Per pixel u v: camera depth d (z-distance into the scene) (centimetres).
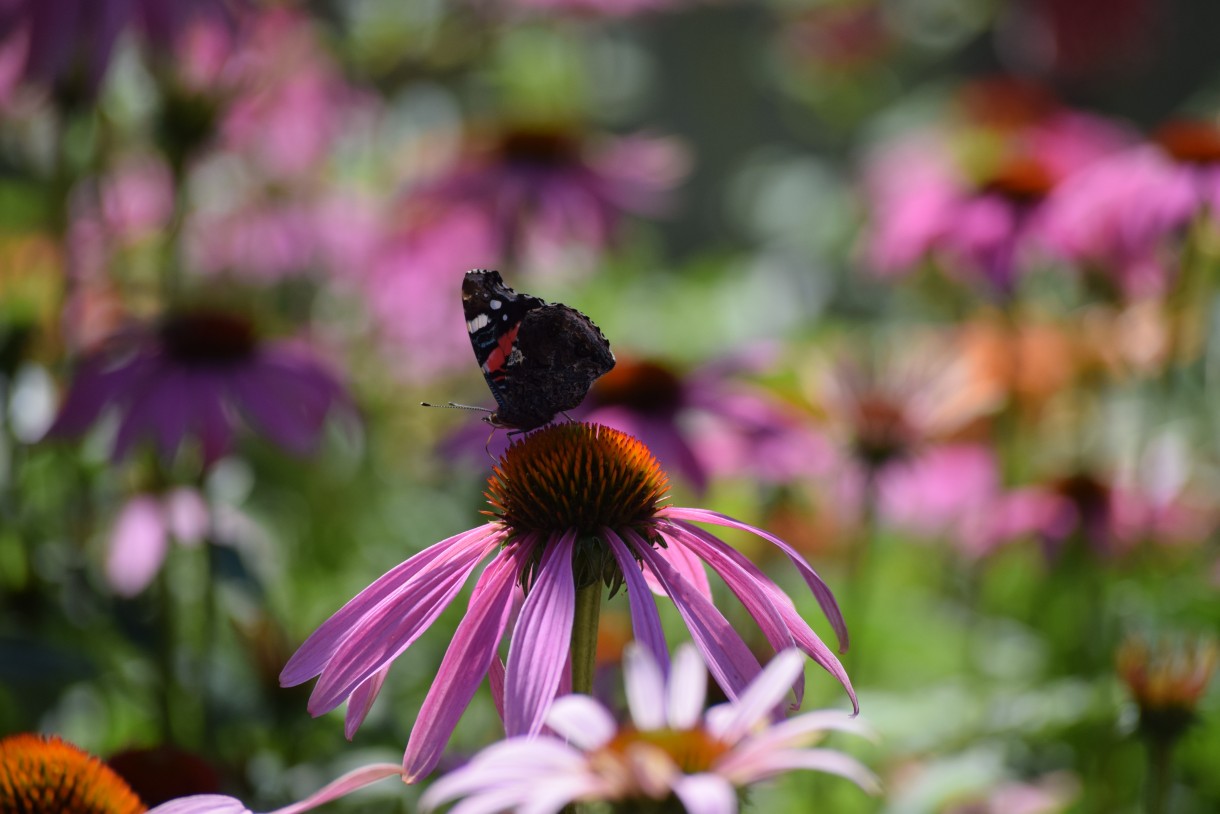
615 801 212
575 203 735
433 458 571
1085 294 705
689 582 300
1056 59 1106
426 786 430
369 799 437
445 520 722
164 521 530
